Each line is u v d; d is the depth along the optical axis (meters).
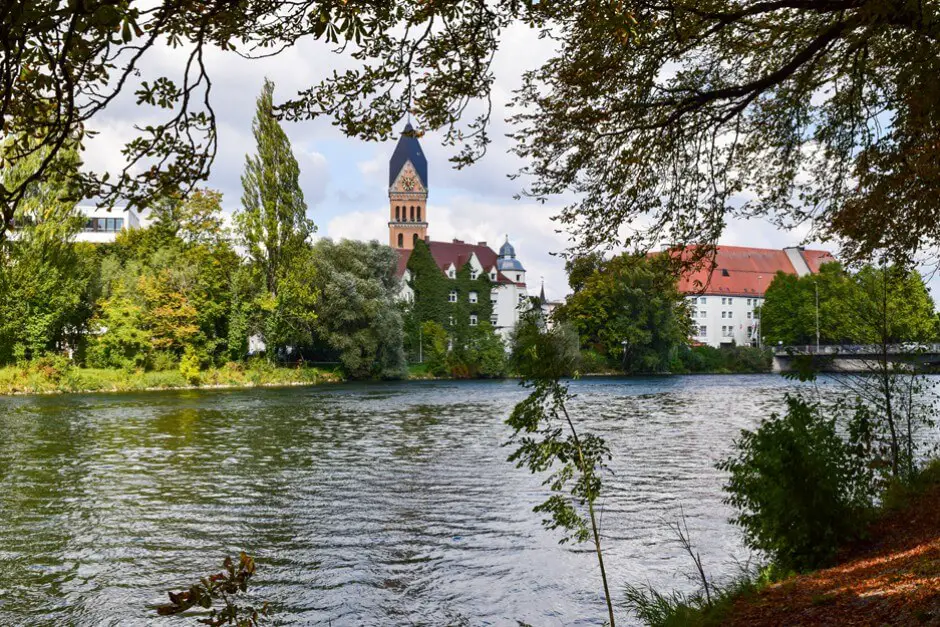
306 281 66.38
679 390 56.06
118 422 32.72
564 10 6.96
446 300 96.44
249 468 20.78
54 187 3.93
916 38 7.09
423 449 24.47
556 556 12.12
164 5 3.75
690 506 15.49
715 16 7.54
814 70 9.55
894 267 10.95
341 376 70.12
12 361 54.12
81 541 13.17
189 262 63.22
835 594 6.53
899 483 10.49
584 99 8.57
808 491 8.41
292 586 10.80
